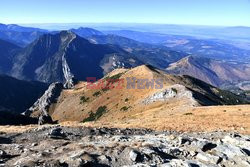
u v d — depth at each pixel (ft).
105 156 64.54
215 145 78.64
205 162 67.26
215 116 195.31
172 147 76.43
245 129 136.05
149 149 70.38
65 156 64.34
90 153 66.80
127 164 61.77
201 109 247.09
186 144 79.77
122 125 161.07
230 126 147.74
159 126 148.05
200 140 81.71
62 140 87.56
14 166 57.82
